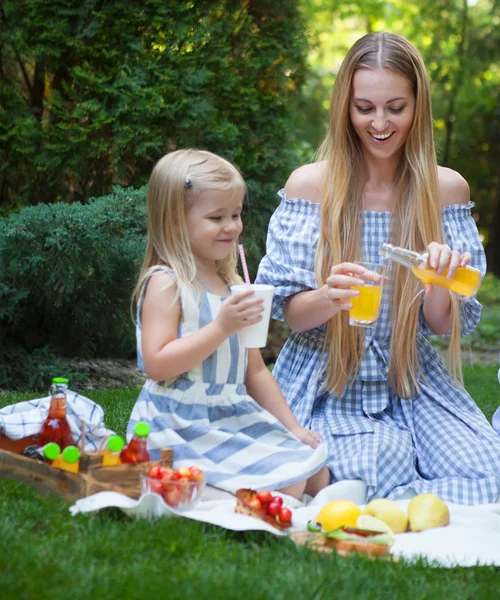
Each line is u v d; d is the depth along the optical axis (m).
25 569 2.21
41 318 6.26
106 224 5.32
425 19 14.47
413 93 3.38
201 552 2.42
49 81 6.66
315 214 3.58
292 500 2.96
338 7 14.95
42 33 6.09
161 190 3.09
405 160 3.50
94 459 2.76
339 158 3.48
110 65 6.23
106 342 6.70
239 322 2.87
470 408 3.53
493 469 3.19
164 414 3.02
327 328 3.47
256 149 6.65
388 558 2.49
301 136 10.27
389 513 2.80
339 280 3.07
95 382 6.00
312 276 3.46
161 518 2.63
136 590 2.13
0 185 6.51
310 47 7.24
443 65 14.07
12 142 6.14
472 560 2.55
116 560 2.35
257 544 2.61
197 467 2.77
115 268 5.73
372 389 3.48
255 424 3.12
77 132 6.10
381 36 3.39
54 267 5.28
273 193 6.73
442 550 2.60
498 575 2.46
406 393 3.48
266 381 3.29
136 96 6.02
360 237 3.49
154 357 2.96
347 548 2.52
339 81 3.44
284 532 2.65
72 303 5.93
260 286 2.93
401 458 3.23
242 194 3.16
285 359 3.64
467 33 14.16
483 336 10.20
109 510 2.69
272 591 2.15
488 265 15.87
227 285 3.28
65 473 2.81
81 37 6.09
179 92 6.13
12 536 2.41
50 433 3.04
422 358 3.58
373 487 3.12
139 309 3.07
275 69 6.93
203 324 3.06
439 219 3.49
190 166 3.08
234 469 2.97
